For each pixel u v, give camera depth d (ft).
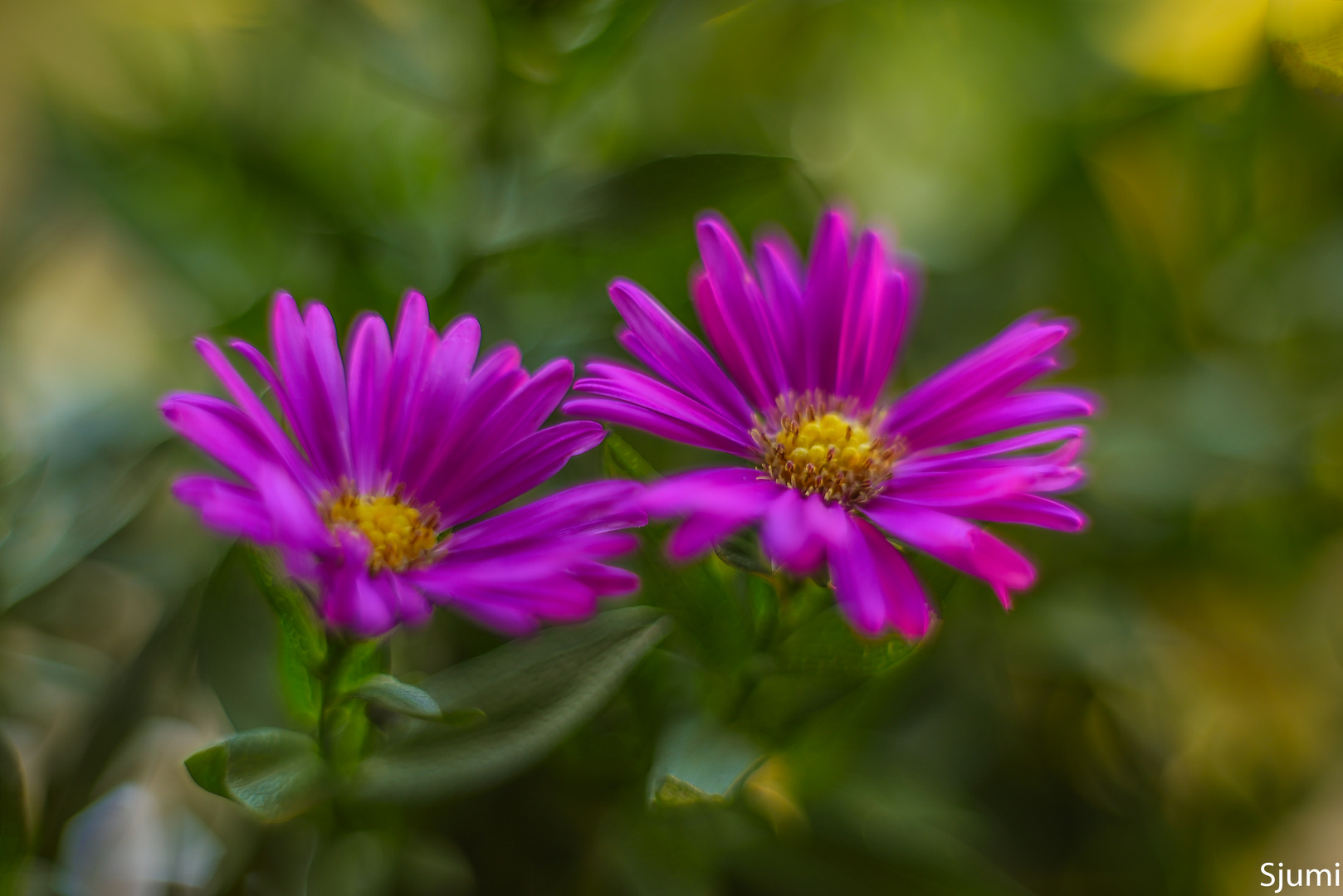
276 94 0.92
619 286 0.77
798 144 0.95
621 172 0.83
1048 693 0.92
